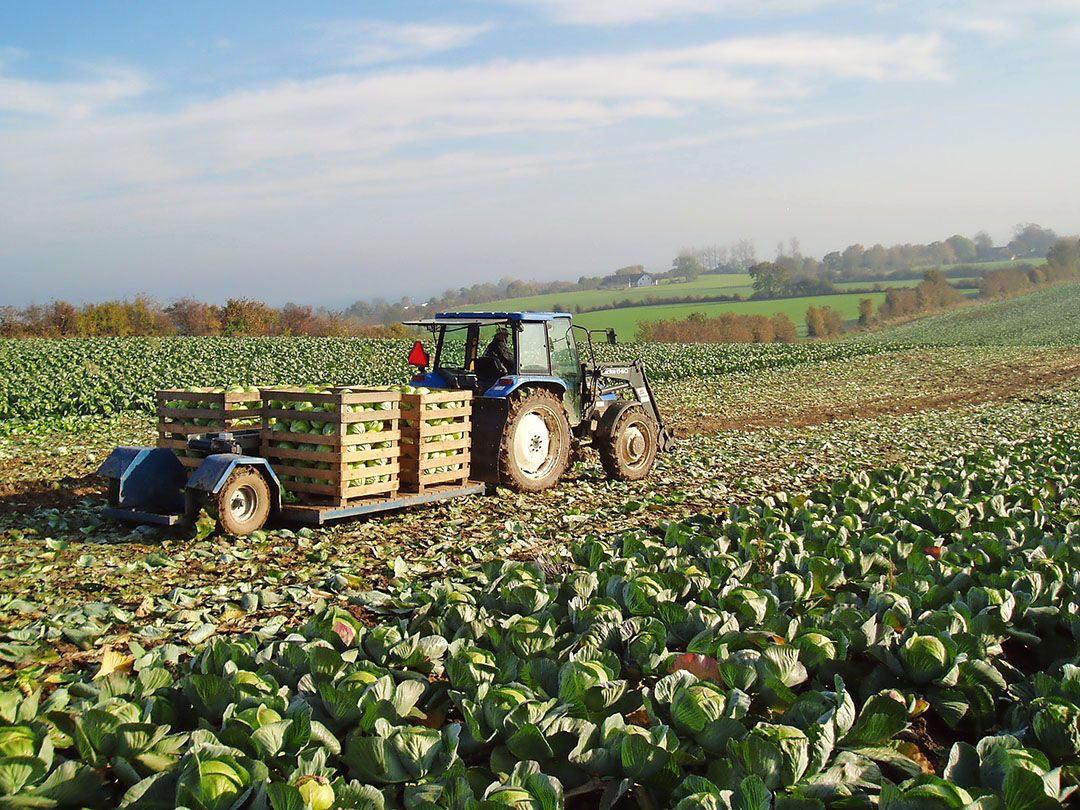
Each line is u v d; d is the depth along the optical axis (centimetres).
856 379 3388
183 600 694
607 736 373
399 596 680
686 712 393
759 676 444
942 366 3972
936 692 450
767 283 12138
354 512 930
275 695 412
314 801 316
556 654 492
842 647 475
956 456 1423
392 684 413
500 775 354
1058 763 395
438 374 1205
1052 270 13838
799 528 848
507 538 905
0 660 571
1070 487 1059
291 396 944
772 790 350
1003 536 791
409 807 330
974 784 359
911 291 10788
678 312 10200
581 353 1335
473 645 482
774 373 3656
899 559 722
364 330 6291
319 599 701
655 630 504
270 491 923
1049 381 3300
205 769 322
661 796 363
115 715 363
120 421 1934
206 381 2789
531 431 1145
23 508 1058
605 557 732
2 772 329
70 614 650
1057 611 555
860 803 344
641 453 1299
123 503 911
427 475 1016
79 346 4109
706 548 737
